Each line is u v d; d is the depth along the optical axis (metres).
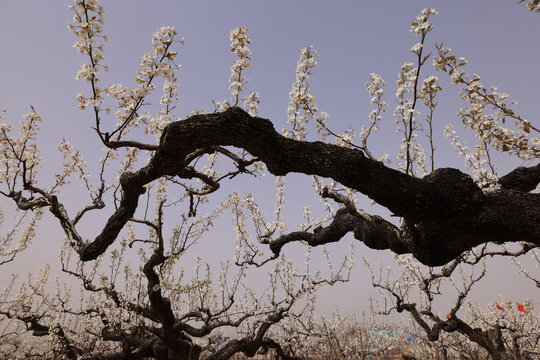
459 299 9.30
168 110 4.88
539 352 8.81
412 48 3.29
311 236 6.50
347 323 15.17
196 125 2.86
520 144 3.66
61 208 7.07
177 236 8.45
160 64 3.42
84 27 3.08
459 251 3.25
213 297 11.84
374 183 2.63
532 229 2.45
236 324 9.58
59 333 10.24
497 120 4.10
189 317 9.36
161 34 3.42
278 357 11.02
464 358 10.69
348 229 5.62
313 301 12.21
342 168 2.64
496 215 2.57
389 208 2.79
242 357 13.68
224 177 5.09
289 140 2.83
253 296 10.27
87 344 10.72
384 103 4.58
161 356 9.40
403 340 15.00
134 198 4.64
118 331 9.42
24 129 6.33
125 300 9.37
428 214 2.70
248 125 2.76
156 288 8.07
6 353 12.48
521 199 2.60
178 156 3.21
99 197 7.19
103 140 3.43
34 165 7.05
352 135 5.25
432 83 3.40
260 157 2.89
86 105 3.21
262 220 8.47
